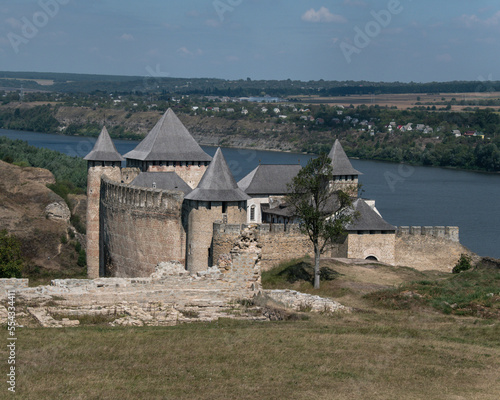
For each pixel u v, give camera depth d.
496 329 41.00
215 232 67.12
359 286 60.16
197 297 43.50
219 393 29.12
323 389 29.81
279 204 91.06
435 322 43.69
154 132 91.31
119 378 30.59
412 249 79.94
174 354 33.81
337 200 80.12
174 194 70.62
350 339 37.41
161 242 72.06
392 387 30.30
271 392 29.36
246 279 44.22
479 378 31.81
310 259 71.12
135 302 42.34
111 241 79.62
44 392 28.86
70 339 35.41
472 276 58.75
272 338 36.97
